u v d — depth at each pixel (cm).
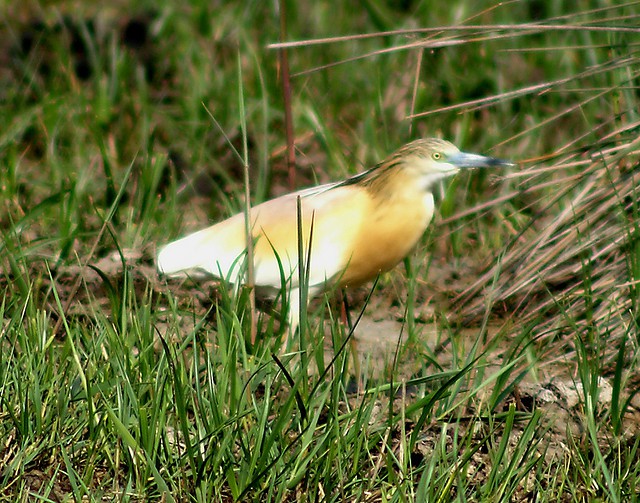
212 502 578
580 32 1259
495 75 1258
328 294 837
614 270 814
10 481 600
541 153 1140
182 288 896
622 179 812
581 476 617
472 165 811
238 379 633
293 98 1234
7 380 646
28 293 734
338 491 596
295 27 1398
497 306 892
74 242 966
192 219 1082
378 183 820
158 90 1318
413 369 771
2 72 1328
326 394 615
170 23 1389
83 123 1198
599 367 747
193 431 634
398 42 1312
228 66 1325
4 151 1160
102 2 1444
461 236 1022
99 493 587
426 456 621
